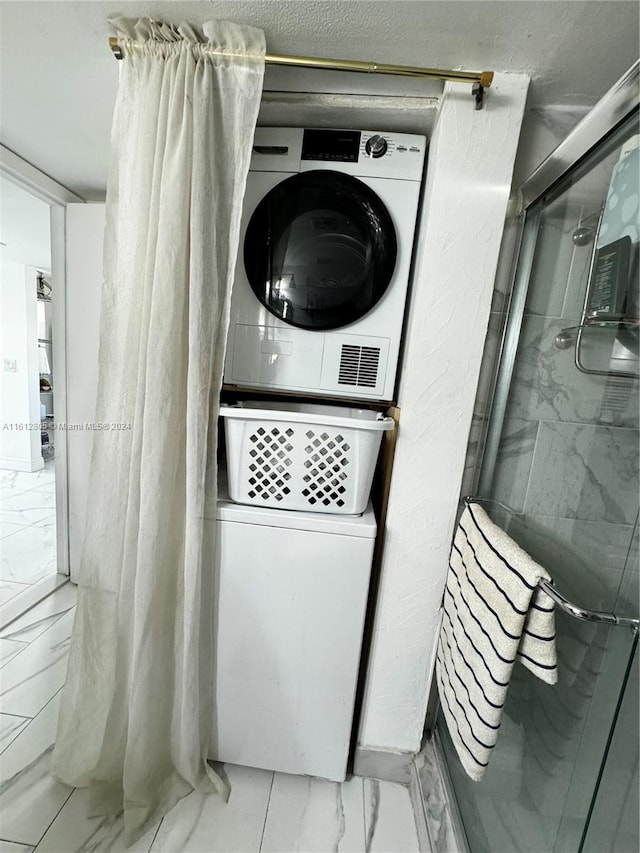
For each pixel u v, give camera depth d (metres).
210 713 1.12
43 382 4.34
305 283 1.12
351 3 0.79
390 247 1.08
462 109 0.94
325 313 1.12
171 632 1.06
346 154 1.07
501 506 1.17
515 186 1.12
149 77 0.91
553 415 1.04
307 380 1.16
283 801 1.12
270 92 1.03
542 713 0.92
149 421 0.94
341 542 1.00
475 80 0.87
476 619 0.86
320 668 1.07
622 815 0.73
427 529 1.09
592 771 0.76
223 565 1.04
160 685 1.05
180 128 0.90
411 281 1.17
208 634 1.07
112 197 0.97
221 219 0.95
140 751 1.02
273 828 1.05
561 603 0.72
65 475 2.03
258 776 1.18
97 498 1.04
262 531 1.02
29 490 3.46
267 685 1.09
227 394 1.38
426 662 1.15
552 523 1.02
